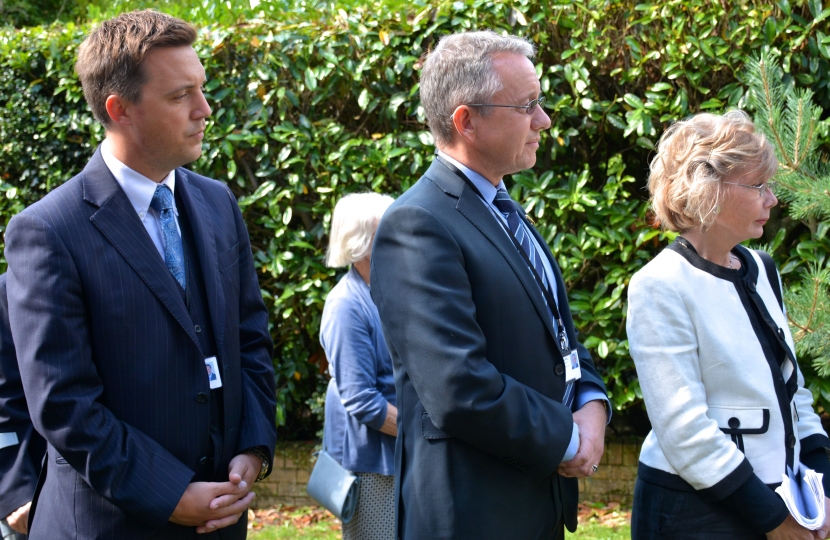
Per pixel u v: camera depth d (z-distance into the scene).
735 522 1.81
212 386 1.89
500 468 1.77
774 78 2.95
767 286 2.01
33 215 1.76
